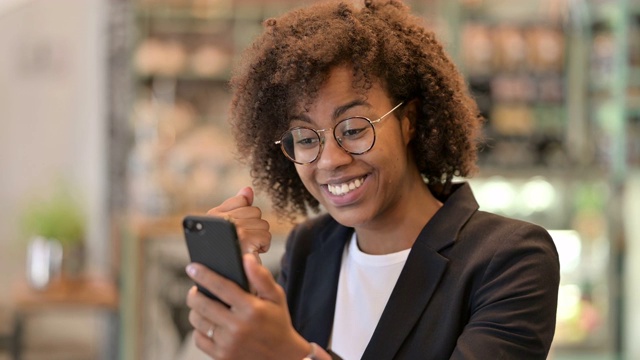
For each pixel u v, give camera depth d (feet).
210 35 20.21
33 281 17.01
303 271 6.01
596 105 19.17
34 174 22.20
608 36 18.99
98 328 21.95
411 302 5.19
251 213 4.94
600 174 18.95
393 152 5.08
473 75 19.33
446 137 5.49
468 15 19.60
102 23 21.15
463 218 5.33
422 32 5.49
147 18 19.89
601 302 18.19
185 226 4.21
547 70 19.43
